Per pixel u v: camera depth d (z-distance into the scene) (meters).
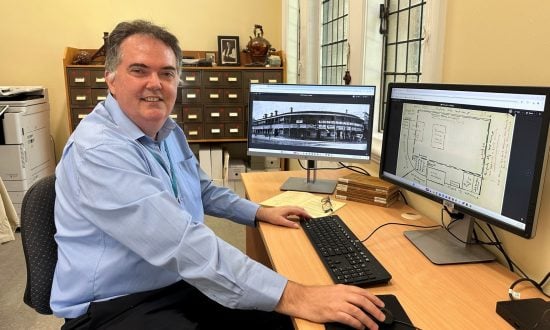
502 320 0.86
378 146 1.97
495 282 1.02
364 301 0.87
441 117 1.16
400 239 1.27
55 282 1.10
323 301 0.89
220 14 4.18
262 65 3.95
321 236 1.26
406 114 1.31
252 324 1.19
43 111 3.50
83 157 1.02
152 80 1.15
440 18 1.38
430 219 1.43
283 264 1.12
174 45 1.22
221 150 4.01
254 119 1.82
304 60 3.41
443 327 0.84
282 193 1.72
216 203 1.51
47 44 3.93
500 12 1.11
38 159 3.36
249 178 1.97
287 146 1.79
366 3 2.23
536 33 0.99
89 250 1.06
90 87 3.59
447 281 1.02
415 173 1.28
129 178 1.00
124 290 1.08
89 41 3.98
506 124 0.95
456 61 1.31
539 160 0.87
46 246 1.12
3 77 3.93
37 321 2.01
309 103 1.74
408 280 1.03
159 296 1.11
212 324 1.16
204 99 3.82
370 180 1.63
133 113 1.17
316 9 3.30
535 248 1.01
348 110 1.70
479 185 1.04
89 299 1.06
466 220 1.19
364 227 1.36
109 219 0.99
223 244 1.00
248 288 0.94
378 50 2.30
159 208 0.97
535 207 0.89
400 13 2.17
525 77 1.03
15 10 3.83
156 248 0.97
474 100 1.04
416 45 2.04
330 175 2.00
